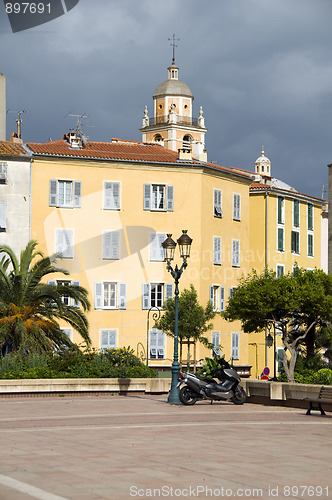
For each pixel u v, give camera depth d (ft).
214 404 103.35
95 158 197.26
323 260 280.51
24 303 139.03
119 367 127.85
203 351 203.41
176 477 47.29
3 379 115.65
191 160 208.03
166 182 204.54
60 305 140.46
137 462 52.54
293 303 156.76
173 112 398.01
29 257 146.00
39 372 119.85
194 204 206.28
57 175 194.80
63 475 47.42
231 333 216.33
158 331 199.52
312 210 261.65
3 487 43.60
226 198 218.18
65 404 100.27
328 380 136.98
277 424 79.15
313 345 167.22
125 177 200.95
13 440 63.67
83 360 126.31
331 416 89.40
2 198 189.98
